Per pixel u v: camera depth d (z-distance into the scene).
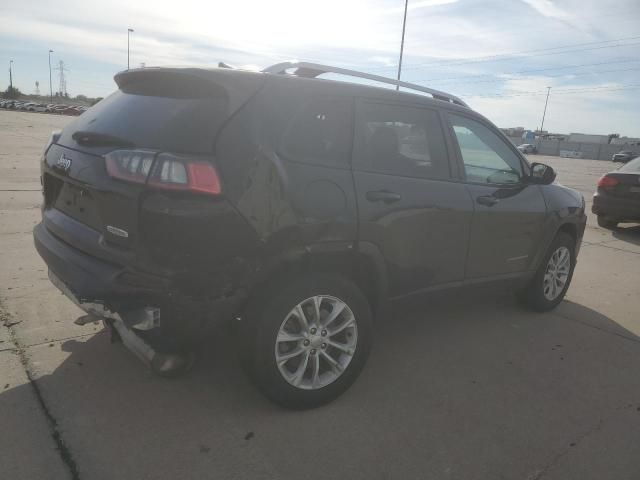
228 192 2.42
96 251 2.64
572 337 4.23
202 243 2.38
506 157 4.13
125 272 2.47
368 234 2.95
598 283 5.85
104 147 2.67
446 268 3.57
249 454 2.53
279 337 2.73
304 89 2.83
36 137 20.95
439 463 2.55
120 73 3.11
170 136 2.48
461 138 3.72
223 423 2.75
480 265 3.85
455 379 3.40
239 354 2.78
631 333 4.38
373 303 3.27
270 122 2.64
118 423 2.69
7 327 3.64
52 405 2.79
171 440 2.59
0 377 3.01
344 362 3.01
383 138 3.18
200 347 2.79
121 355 3.37
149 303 2.42
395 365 3.55
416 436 2.75
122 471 2.35
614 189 8.92
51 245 2.95
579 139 89.44
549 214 4.39
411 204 3.19
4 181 9.71
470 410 3.04
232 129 2.50
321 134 2.88
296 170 2.68
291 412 2.90
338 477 2.41
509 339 4.11
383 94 3.23
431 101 3.56
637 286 5.79
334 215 2.79
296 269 2.78
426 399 3.13
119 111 2.84
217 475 2.37
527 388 3.34
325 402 2.97
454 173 3.60
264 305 2.68
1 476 2.26
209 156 2.42
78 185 2.74
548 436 2.83
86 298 2.54
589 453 2.70
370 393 3.16
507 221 3.95
